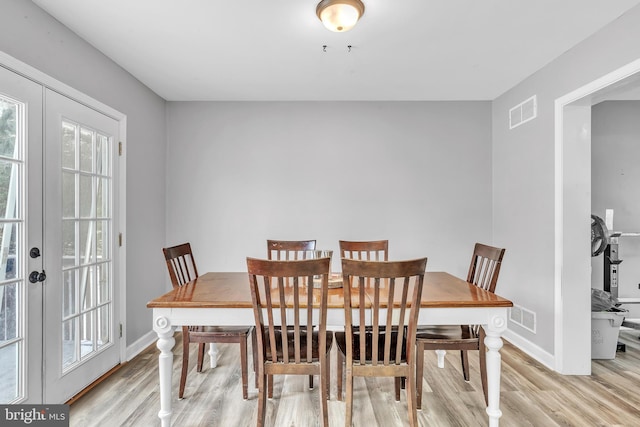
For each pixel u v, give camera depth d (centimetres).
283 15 208
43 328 200
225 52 256
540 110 287
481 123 368
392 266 159
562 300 259
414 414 170
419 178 368
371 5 197
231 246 366
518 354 297
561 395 228
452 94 348
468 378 247
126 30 225
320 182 367
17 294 184
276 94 346
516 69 288
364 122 367
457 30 225
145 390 233
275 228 367
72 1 193
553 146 270
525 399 223
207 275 258
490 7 200
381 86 325
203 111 366
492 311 184
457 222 368
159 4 196
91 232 246
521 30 226
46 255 203
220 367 270
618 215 369
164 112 362
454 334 216
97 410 209
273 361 174
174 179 366
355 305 180
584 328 257
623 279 373
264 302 185
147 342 317
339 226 367
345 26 196
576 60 246
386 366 171
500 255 208
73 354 226
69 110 222
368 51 254
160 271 349
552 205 271
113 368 266
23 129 187
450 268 368
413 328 169
